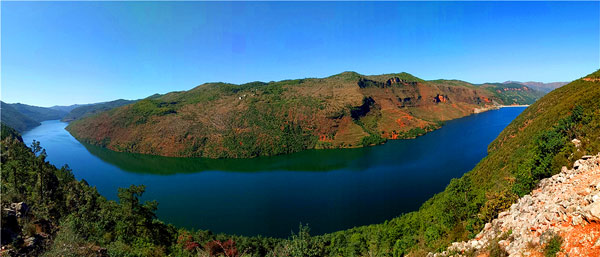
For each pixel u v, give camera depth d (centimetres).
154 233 4816
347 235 5928
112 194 11375
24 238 2395
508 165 5047
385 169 12781
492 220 2434
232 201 9969
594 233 1253
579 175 1938
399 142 19825
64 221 3703
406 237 4125
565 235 1398
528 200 2091
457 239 2703
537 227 1617
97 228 4122
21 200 3931
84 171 15350
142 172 15088
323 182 11688
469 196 4256
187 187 11975
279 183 11994
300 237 3081
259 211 8925
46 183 6125
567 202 1536
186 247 4956
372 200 9106
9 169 6112
